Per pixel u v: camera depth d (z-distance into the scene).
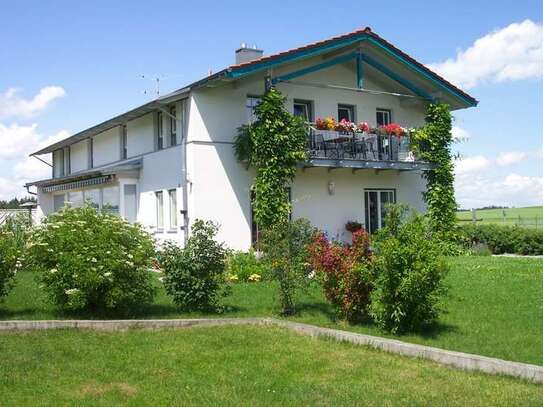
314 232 10.26
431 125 21.69
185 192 17.95
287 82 18.59
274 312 10.34
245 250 18.31
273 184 17.61
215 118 18.27
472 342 7.75
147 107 19.06
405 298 8.15
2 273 9.41
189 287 10.16
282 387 6.11
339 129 19.41
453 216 21.95
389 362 7.04
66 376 6.50
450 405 5.49
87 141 27.00
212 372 6.68
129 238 9.78
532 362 6.78
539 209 57.25
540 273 14.52
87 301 9.43
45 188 27.83
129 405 5.60
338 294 9.16
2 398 5.77
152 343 8.04
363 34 19.50
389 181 21.91
